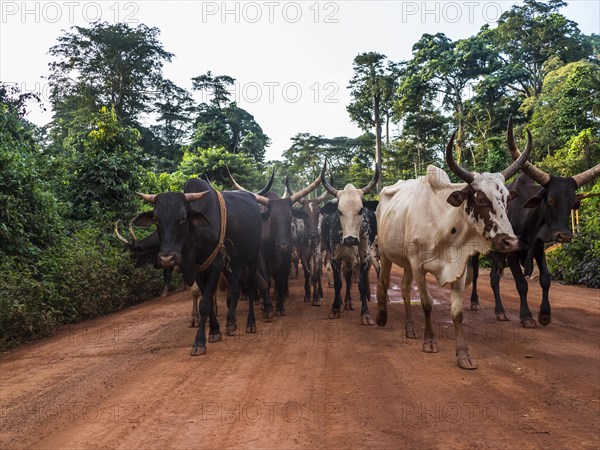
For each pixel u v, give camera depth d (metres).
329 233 8.65
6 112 12.71
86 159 12.97
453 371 5.20
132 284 11.01
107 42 40.72
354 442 3.54
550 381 4.86
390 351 6.05
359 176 46.66
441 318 8.14
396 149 48.12
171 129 46.34
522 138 33.03
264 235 9.07
